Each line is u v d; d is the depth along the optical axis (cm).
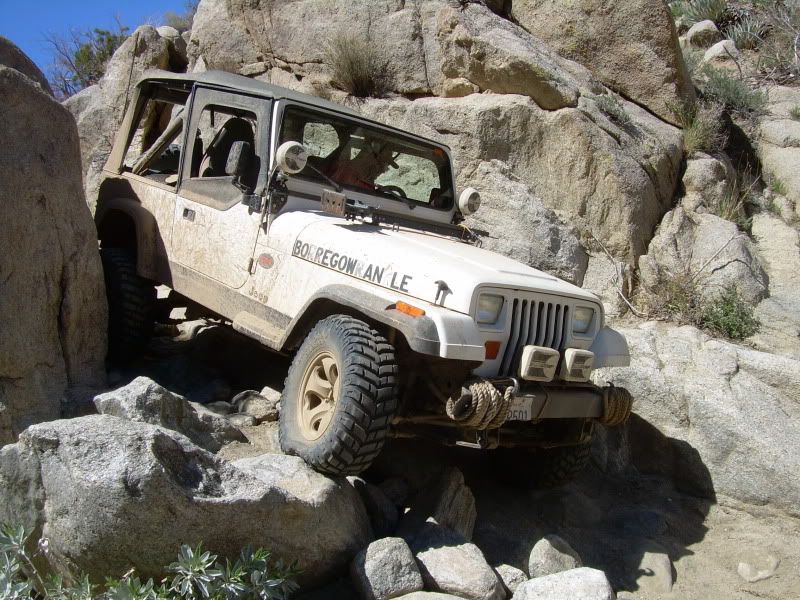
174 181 577
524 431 488
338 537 378
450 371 424
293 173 478
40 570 343
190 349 639
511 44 838
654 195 821
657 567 465
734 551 500
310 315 450
